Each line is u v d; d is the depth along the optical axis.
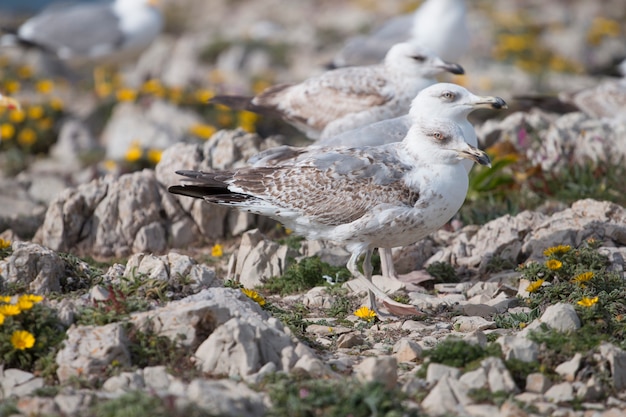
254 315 9.05
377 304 11.16
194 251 14.07
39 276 9.66
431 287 12.17
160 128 20.95
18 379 8.16
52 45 24.75
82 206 14.18
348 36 35.91
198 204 14.35
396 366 8.38
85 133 21.89
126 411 7.12
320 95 15.29
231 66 31.61
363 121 14.92
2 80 25.47
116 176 14.62
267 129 22.28
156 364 8.45
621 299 10.30
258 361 8.45
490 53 32.59
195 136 21.39
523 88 28.31
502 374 8.16
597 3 42.75
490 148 16.34
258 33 36.47
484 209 14.84
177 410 7.10
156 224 14.23
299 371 8.28
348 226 10.49
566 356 8.58
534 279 11.27
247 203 10.75
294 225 10.85
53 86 26.62
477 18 37.53
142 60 32.09
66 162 20.83
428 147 10.48
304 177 10.56
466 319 10.36
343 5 43.19
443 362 8.56
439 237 13.71
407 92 14.86
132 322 8.65
